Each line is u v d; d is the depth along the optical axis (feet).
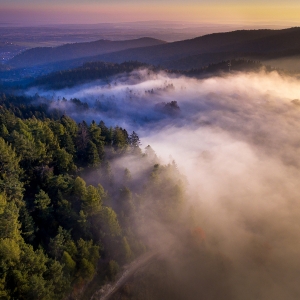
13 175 166.71
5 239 124.77
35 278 120.88
